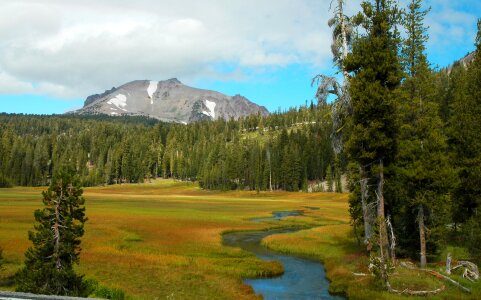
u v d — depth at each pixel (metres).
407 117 32.09
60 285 18.03
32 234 18.55
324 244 43.84
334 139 32.62
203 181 185.88
